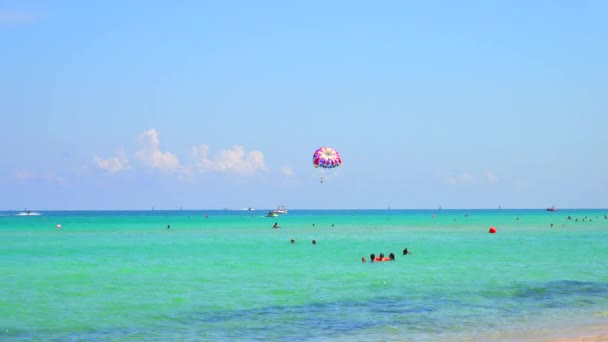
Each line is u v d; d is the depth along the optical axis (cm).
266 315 2891
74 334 2533
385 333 2512
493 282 3903
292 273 4425
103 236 10138
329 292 3528
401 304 3155
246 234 10881
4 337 2478
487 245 7531
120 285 3831
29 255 6141
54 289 3675
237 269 4725
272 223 17888
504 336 2422
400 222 18750
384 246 7469
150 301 3253
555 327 2588
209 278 4162
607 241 8269
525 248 6950
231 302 3222
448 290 3588
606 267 4788
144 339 2445
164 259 5647
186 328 2636
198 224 16825
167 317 2855
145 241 8656
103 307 3097
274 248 7150
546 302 3206
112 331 2584
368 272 4466
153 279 4119
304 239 9181
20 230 12631
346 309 3025
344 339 2412
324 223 17888
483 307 3073
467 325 2652
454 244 7788
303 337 2459
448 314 2897
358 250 6788
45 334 2531
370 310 2998
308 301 3247
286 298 3334
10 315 2897
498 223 17025
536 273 4381
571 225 15025
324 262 5291
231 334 2523
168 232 11725
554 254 6053
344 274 4350
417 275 4272
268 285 3806
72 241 8675
